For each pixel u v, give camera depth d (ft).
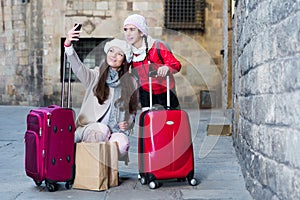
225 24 38.09
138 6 55.11
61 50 56.95
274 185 9.48
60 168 13.05
